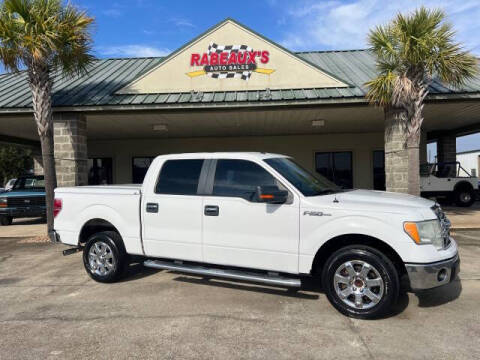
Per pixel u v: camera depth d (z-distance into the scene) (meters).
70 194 5.79
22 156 39.12
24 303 4.70
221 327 3.88
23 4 7.84
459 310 4.21
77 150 10.09
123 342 3.57
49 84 8.75
